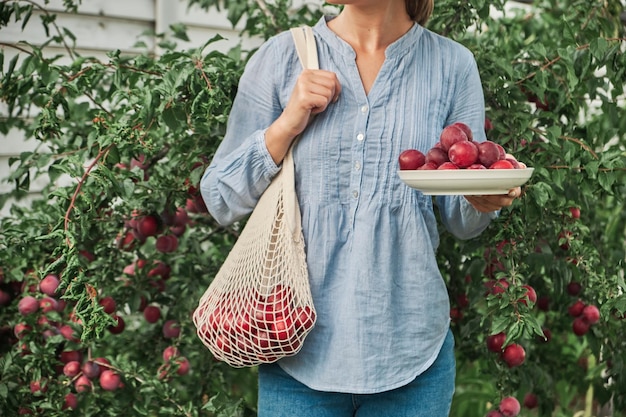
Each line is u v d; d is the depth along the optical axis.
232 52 2.40
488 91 2.24
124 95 2.03
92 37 3.11
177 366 2.30
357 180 1.59
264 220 1.61
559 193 2.34
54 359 2.17
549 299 2.59
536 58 2.33
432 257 1.64
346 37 1.66
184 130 2.15
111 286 2.39
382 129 1.60
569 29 2.28
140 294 2.35
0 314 2.37
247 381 2.97
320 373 1.62
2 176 3.00
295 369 1.64
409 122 1.61
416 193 1.62
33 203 2.62
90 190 2.00
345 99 1.60
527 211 2.13
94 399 2.24
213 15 3.46
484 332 2.23
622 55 2.24
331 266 1.61
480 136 1.69
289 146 1.62
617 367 2.47
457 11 2.36
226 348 1.63
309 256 1.61
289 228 1.58
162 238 2.34
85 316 1.86
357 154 1.59
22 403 2.18
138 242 2.43
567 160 2.15
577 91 2.43
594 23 2.45
